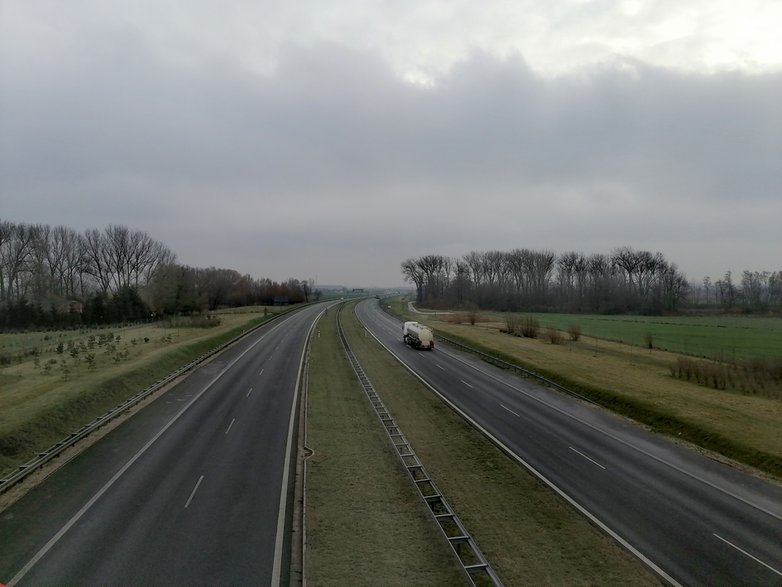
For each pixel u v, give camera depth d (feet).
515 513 58.54
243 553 47.67
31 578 42.91
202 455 73.10
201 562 45.98
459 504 60.75
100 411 92.73
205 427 86.28
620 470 71.36
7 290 332.60
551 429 90.02
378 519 55.21
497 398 112.06
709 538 53.01
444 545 50.11
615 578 46.06
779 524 56.08
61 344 150.20
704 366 125.29
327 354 170.60
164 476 65.31
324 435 83.76
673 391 112.37
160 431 83.76
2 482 61.05
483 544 51.88
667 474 70.13
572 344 196.13
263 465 69.92
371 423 91.20
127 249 400.88
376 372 140.87
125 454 73.00
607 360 156.76
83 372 119.24
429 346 186.29
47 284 329.72
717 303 507.30
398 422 93.40
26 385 105.91
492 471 70.74
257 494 60.70
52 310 258.57
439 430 88.84
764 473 70.90
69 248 383.24
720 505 60.64
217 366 144.05
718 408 98.43
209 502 58.18
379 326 276.00
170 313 294.05
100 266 390.63
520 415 98.73
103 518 53.88
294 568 45.50
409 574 45.09
